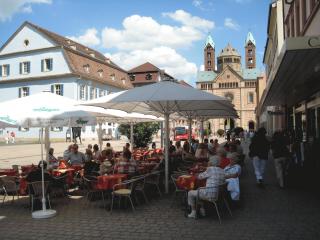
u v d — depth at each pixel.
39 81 56.59
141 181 9.77
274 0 30.36
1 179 9.87
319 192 11.34
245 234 7.00
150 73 79.75
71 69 53.94
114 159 13.03
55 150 34.59
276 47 33.47
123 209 9.20
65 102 9.50
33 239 6.83
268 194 11.06
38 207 9.55
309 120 16.58
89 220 8.16
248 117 111.44
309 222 7.82
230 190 8.79
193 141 19.61
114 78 67.06
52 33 61.41
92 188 9.82
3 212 9.05
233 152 11.34
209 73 120.19
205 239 6.73
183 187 8.87
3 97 59.16
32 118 8.32
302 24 16.62
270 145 12.69
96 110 12.43
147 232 7.20
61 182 10.27
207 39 131.25
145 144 23.20
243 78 112.44
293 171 12.19
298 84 12.42
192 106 12.55
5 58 58.78
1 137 56.75
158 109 12.50
